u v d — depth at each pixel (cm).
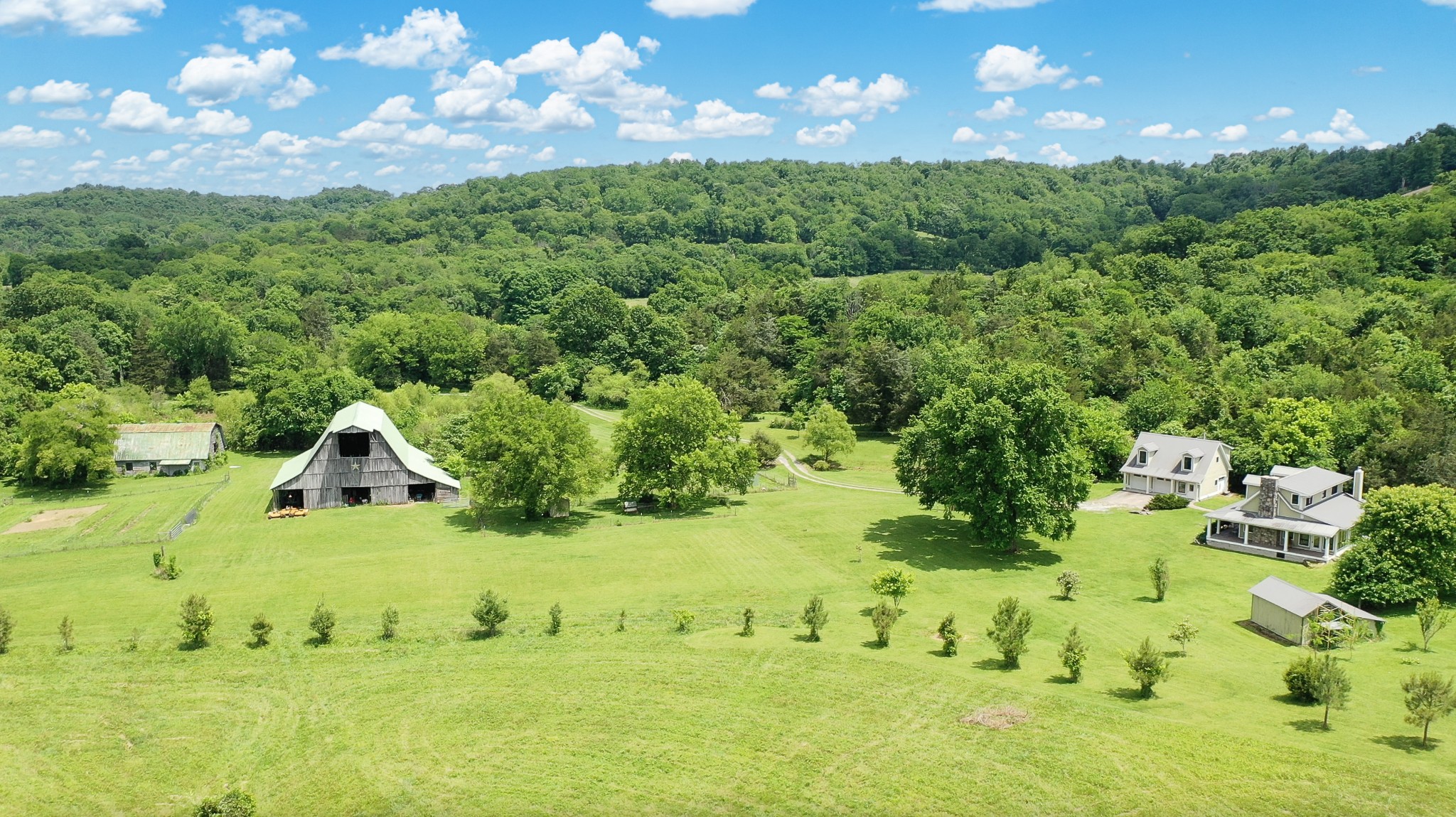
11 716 3938
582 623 5281
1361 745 3534
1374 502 5856
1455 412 8794
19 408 10581
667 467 8569
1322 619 5066
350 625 5222
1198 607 5700
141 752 3622
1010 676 4353
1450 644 4997
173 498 9044
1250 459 8769
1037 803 3153
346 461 8750
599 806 3203
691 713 3916
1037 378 6981
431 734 3759
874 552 7012
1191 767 3347
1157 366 11912
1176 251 18912
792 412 14138
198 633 4847
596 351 16888
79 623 5247
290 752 3622
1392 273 15450
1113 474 9769
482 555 6944
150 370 14850
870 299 17288
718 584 6219
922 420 8025
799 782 3331
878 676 4319
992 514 6769
